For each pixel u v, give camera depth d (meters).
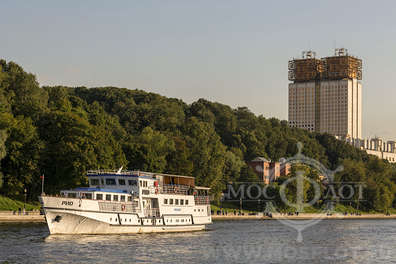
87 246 84.25
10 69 175.75
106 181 102.19
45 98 175.12
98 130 145.75
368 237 124.69
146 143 185.00
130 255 79.12
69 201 90.81
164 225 105.25
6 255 74.88
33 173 135.12
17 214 121.88
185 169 177.38
